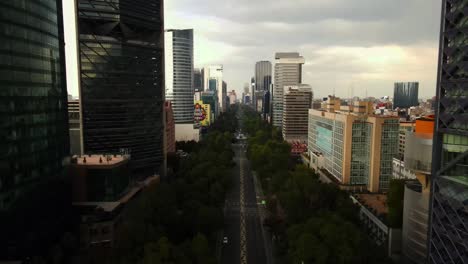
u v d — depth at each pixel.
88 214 132.00
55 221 117.88
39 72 107.38
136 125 186.75
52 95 115.38
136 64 182.62
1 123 90.94
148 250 84.12
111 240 124.06
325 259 85.81
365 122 178.25
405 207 109.50
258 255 116.44
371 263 87.62
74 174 136.50
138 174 192.38
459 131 76.25
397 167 194.62
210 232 118.62
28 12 100.94
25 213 101.38
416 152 98.00
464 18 74.81
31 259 103.56
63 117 124.06
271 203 159.25
